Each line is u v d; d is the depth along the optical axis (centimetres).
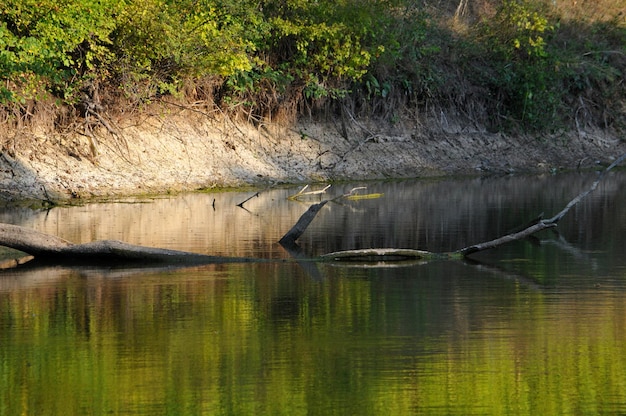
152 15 4228
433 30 5984
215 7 4512
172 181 4428
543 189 4650
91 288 2239
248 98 5044
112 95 4494
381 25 5347
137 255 2603
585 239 3069
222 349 1730
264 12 5044
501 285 2289
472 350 1730
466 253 2723
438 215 3594
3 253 2720
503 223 3375
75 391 1516
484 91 6025
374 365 1642
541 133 6112
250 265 2559
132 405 1458
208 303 2086
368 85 5453
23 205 3816
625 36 6712
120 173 4300
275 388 1529
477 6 6494
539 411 1436
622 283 2314
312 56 5228
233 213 3609
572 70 6266
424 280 2352
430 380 1568
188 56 4434
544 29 6169
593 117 6406
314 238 3012
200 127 4791
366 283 2308
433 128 5741
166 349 1730
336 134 5325
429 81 5762
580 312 2009
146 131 4559
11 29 3847
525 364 1650
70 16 3809
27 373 1602
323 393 1505
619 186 4831
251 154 4875
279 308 2042
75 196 4050
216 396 1491
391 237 3044
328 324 1905
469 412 1432
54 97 4325
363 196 4228
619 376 1588
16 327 1883
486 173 5616
